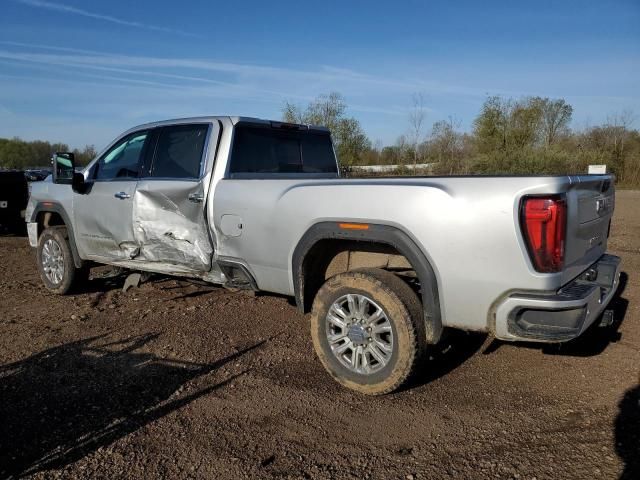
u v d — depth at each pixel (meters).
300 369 4.17
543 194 3.10
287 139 5.51
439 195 3.36
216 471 2.87
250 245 4.35
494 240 3.20
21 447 3.09
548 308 3.13
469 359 4.33
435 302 3.46
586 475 2.78
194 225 4.78
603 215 4.03
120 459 2.98
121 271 6.57
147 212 5.10
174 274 5.07
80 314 5.50
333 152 6.16
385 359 3.61
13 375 4.07
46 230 6.29
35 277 7.48
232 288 4.67
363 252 4.08
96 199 5.60
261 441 3.16
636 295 6.06
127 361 4.32
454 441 3.14
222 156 4.74
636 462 2.88
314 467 2.91
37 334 4.94
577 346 4.55
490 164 29.50
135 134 5.46
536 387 3.82
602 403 3.55
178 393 3.76
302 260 4.00
